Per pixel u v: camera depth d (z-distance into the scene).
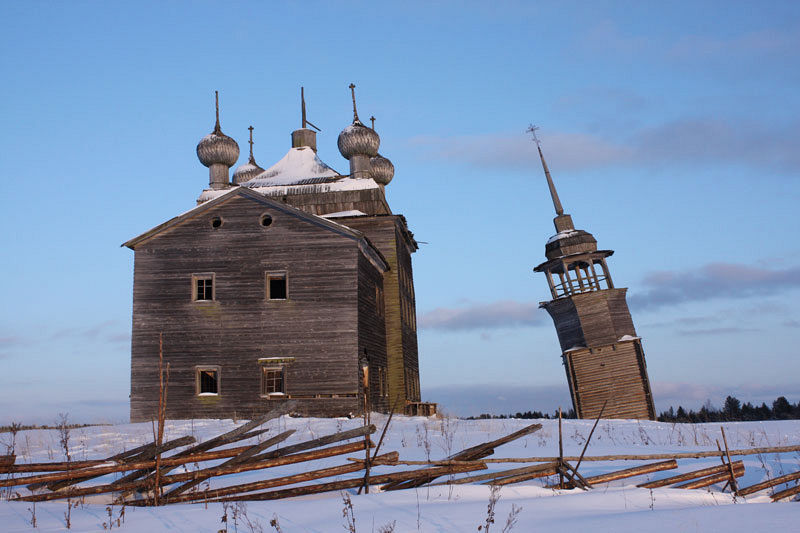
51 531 8.36
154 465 10.80
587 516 8.09
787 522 7.07
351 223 40.88
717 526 7.07
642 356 44.97
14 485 10.94
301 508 9.20
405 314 42.31
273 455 11.13
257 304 32.31
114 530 8.28
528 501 9.34
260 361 31.67
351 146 45.72
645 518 7.66
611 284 47.31
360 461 10.97
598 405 45.12
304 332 31.86
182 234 33.28
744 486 12.29
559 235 48.84
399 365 38.88
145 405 31.75
